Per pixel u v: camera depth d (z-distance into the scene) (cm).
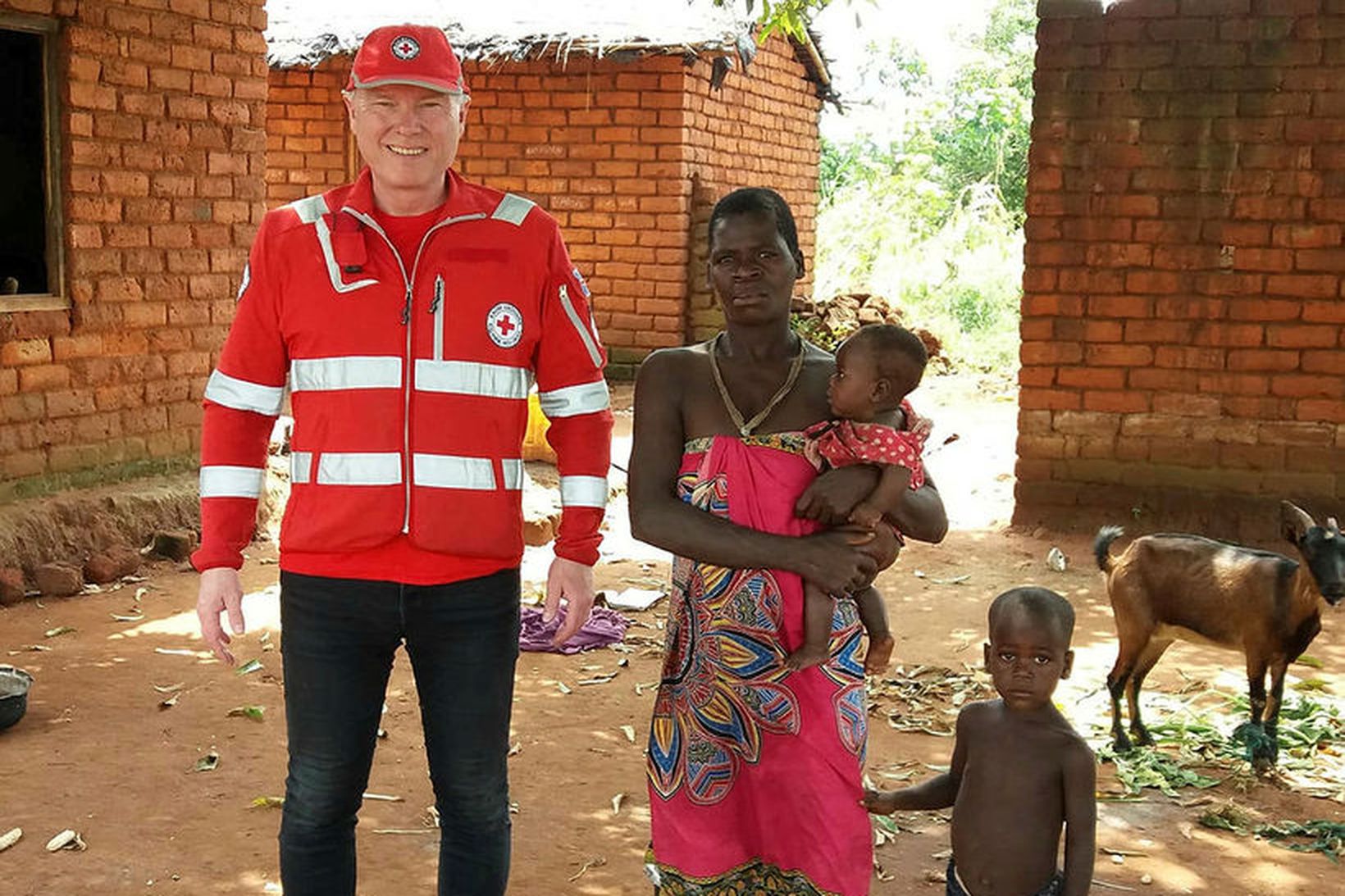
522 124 1563
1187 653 690
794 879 330
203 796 499
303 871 330
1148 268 889
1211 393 888
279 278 318
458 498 317
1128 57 873
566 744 560
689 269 1570
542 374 339
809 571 312
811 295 1939
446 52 315
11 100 827
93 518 817
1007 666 329
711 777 332
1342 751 559
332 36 1512
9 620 714
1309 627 525
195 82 895
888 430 315
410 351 316
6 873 434
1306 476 875
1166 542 550
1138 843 474
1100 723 590
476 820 336
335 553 318
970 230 2238
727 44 1460
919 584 815
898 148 2680
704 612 328
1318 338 862
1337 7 830
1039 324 916
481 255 320
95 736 555
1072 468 923
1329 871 454
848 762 326
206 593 322
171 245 891
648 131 1528
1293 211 855
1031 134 901
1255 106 854
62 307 822
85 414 842
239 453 326
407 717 588
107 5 827
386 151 312
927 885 443
